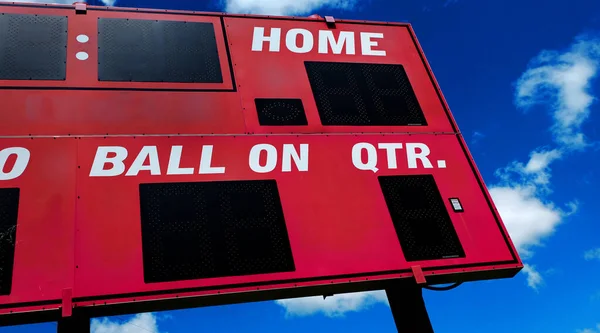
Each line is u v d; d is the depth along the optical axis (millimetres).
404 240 5312
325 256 5023
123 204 4914
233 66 6484
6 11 6160
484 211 5746
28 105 5410
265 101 6203
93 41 6199
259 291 4676
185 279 4574
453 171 6055
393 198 5621
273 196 5332
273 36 6988
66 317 4285
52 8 6371
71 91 5664
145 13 6730
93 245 4594
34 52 5875
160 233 4789
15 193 4754
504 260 5383
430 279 5199
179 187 5168
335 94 6523
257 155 5645
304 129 6027
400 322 5121
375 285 5082
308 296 4949
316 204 5375
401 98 6750
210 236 4875
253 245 4922
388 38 7500
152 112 5738
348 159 5859
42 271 4367
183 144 5535
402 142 6207
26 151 5059
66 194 4859
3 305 4133
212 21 6938
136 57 6215
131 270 4527
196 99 6012
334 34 7277
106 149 5281
